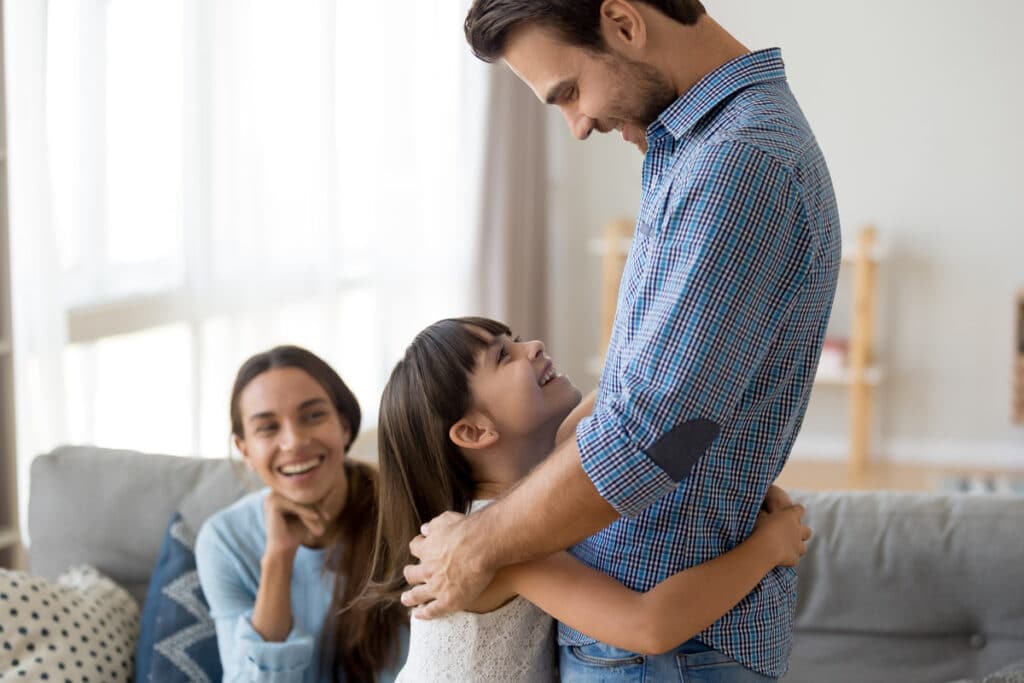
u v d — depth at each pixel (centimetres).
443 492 139
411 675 134
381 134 380
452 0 412
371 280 385
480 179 430
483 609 130
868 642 181
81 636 183
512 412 135
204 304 296
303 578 183
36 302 256
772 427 120
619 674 122
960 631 180
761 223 108
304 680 177
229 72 301
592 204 536
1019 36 488
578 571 123
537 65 123
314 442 177
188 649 186
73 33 264
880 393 518
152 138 286
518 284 457
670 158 124
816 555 184
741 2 506
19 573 185
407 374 139
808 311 115
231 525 188
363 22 370
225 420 308
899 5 495
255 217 312
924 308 509
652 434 109
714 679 121
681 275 109
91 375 276
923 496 190
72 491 207
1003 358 505
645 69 120
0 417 253
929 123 498
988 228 500
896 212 506
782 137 113
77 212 269
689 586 118
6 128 244
